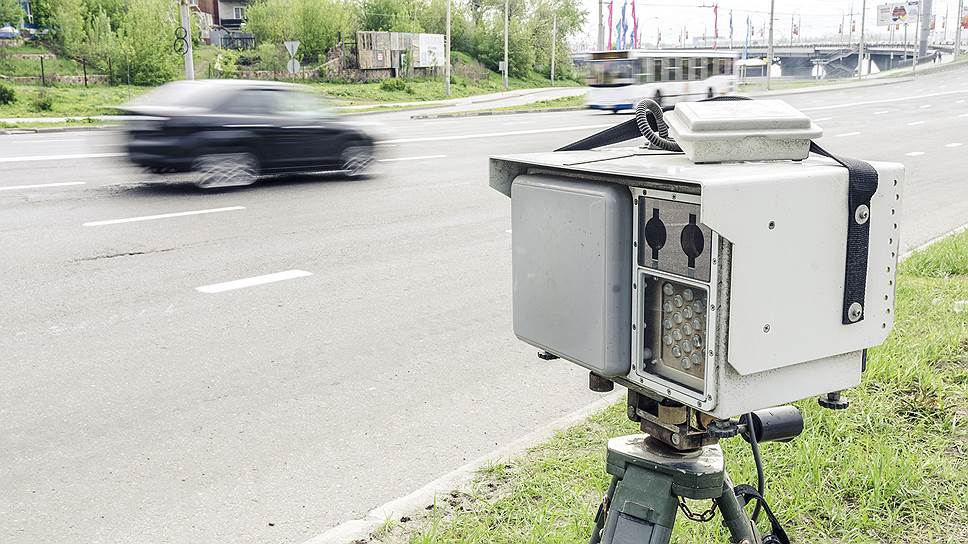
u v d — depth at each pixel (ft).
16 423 14.75
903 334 17.07
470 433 14.53
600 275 6.33
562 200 6.61
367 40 216.74
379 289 23.68
